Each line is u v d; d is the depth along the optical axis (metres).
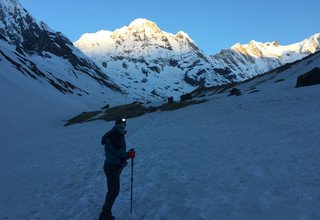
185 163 13.34
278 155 12.27
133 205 9.91
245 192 9.16
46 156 23.44
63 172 16.20
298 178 9.51
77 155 20.98
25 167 19.83
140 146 19.72
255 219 7.61
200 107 41.44
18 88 84.38
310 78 41.25
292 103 26.70
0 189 14.84
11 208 11.51
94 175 14.14
